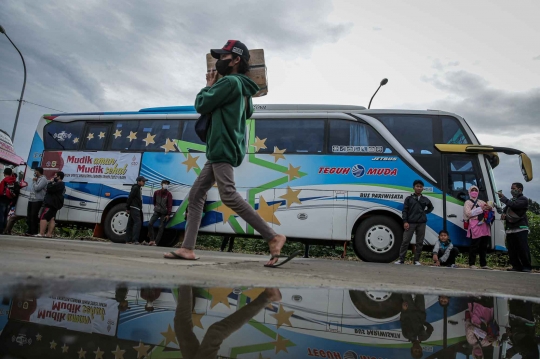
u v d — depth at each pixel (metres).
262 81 4.73
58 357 0.60
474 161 7.62
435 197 7.54
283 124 8.41
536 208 15.87
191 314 1.01
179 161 8.88
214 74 3.64
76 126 9.67
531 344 0.89
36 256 2.34
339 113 8.25
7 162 12.34
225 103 3.31
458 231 7.41
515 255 7.71
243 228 8.24
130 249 5.06
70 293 1.12
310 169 8.05
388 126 8.00
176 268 2.35
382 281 2.62
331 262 5.82
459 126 7.82
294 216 7.95
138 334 0.79
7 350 0.62
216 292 1.41
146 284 1.42
